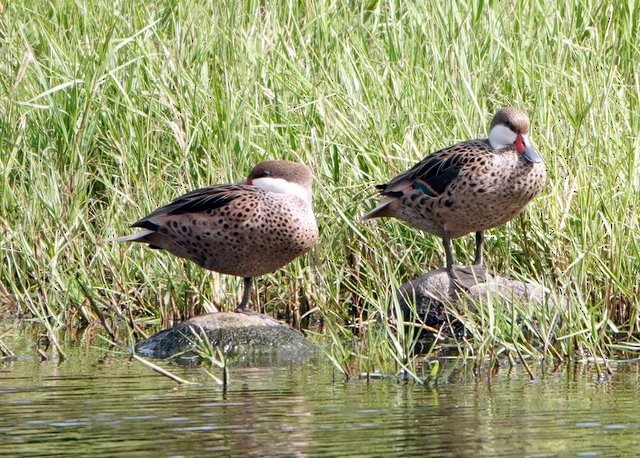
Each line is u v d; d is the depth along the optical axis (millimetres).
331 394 9727
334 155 14344
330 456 7816
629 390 9789
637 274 12680
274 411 9086
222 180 13953
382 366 10625
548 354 11367
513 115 12328
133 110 14352
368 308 12914
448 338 12273
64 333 12867
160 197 13992
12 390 9953
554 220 13211
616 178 13609
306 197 11977
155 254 13547
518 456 7758
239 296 13266
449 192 12328
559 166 13875
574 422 8633
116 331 12891
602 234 13125
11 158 14375
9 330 12695
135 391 9898
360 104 14648
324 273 13352
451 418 8805
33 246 13922
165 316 13289
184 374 10719
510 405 9227
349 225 13125
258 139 14648
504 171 12234
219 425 8648
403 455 7820
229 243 11789
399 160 14016
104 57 14953
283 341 11898
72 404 9367
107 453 7910
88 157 15008
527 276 13266
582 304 11508
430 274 12797
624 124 14578
